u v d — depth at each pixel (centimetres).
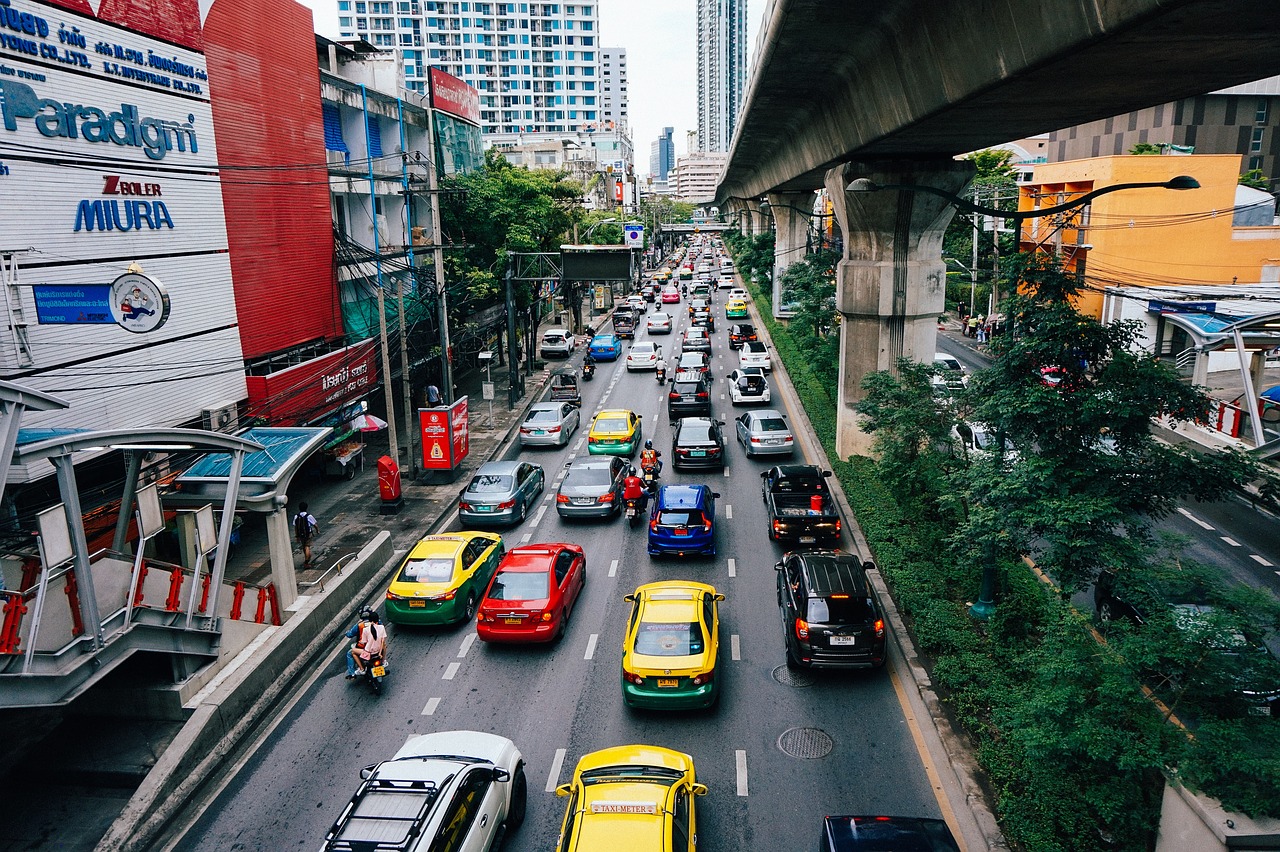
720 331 5866
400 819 818
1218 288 3653
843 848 821
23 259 1532
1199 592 930
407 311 3312
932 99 1380
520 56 13988
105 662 1136
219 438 1324
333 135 2998
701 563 1916
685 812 894
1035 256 1195
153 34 1856
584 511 2206
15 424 942
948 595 1574
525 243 4084
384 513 2342
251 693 1355
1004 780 1009
